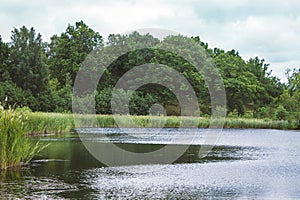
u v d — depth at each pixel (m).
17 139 11.27
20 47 41.72
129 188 8.59
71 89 45.62
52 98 41.38
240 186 8.93
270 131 34.69
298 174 10.54
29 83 40.94
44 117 23.77
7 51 41.59
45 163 12.00
